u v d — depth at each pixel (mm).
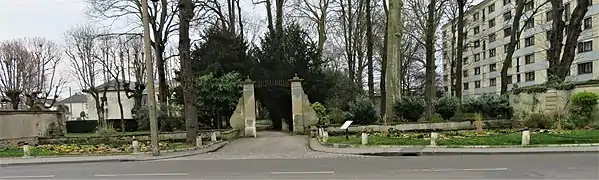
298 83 25812
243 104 25453
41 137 24984
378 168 12023
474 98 27094
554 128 21219
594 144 15531
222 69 29500
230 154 17719
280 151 18141
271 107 30594
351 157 15359
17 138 23875
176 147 19688
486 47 68812
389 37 25781
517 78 59938
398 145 17516
